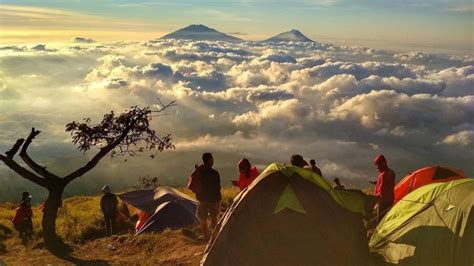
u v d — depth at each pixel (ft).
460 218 25.27
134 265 36.09
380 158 37.88
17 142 45.85
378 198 28.43
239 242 27.30
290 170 28.17
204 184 40.42
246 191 28.19
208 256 27.53
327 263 26.66
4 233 59.06
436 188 27.89
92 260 39.27
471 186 26.53
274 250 26.94
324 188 27.96
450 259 24.85
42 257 41.45
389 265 26.50
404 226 27.35
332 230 27.04
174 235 43.75
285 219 27.22
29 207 56.08
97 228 59.72
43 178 46.57
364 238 27.76
